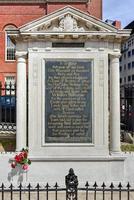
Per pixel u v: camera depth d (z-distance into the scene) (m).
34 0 48.69
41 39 16.00
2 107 24.28
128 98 20.20
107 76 16.14
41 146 16.00
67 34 15.82
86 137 16.12
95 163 16.02
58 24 16.08
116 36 16.00
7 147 17.69
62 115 16.08
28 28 15.79
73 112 16.09
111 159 16.03
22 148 15.94
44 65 16.06
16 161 15.55
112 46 16.27
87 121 16.11
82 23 16.08
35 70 16.05
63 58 16.08
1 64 48.03
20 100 16.16
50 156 15.94
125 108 22.31
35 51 16.05
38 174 15.89
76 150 16.08
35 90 16.03
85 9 48.59
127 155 16.30
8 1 48.59
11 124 20.80
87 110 16.11
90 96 16.12
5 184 15.86
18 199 13.98
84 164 15.98
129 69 79.75
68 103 16.08
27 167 15.60
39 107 16.03
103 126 16.11
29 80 16.00
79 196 14.59
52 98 16.06
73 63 16.09
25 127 16.23
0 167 15.98
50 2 48.41
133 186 15.76
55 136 16.06
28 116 16.09
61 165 15.93
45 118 16.03
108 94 16.62
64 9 15.93
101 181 15.94
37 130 16.02
